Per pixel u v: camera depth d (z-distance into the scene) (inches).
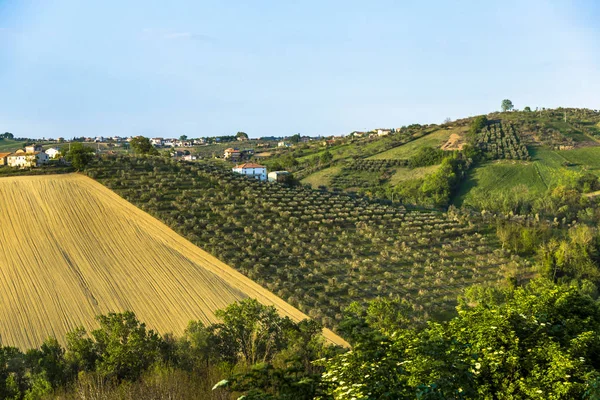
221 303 2181.3
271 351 1250.6
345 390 486.0
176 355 1216.2
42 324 1951.3
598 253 3144.7
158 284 2297.0
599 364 745.0
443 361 542.3
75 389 826.2
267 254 2768.2
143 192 3287.4
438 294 2541.8
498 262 3053.6
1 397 1066.1
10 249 2471.7
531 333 673.0
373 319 1642.5
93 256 2480.3
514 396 618.2
